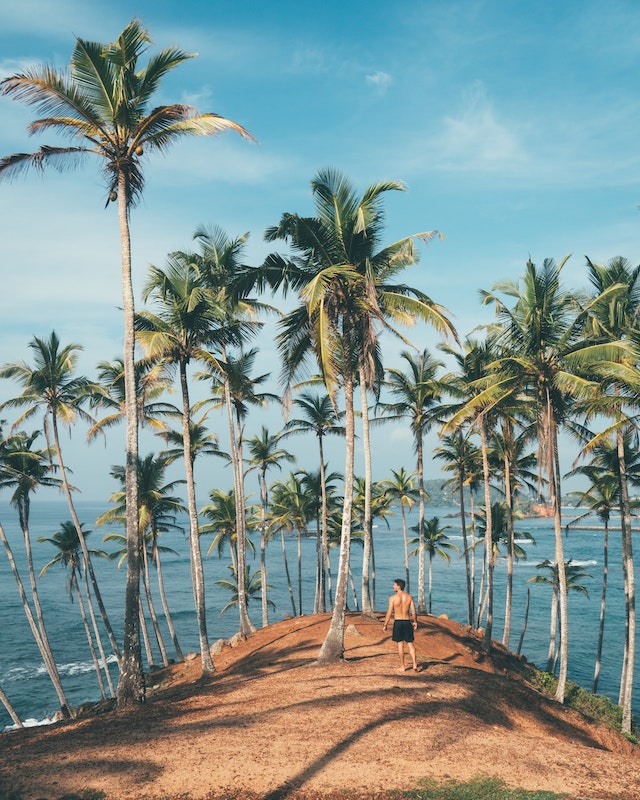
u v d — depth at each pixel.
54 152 15.97
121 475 39.66
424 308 18.89
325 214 19.05
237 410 32.66
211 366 22.86
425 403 35.94
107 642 66.94
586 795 8.67
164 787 8.49
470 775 9.16
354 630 22.06
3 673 54.50
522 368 23.14
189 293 21.92
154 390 30.17
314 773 9.02
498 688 16.66
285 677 16.33
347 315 19.36
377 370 24.12
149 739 10.58
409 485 49.19
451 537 195.00
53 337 31.78
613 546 169.12
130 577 15.33
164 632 74.25
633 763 10.46
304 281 19.81
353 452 18.88
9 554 36.16
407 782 8.81
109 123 16.58
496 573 122.56
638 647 62.81
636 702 45.88
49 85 15.36
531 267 22.19
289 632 25.09
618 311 23.56
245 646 25.30
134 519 15.62
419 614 30.67
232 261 28.94
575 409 24.03
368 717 11.63
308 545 198.62
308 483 49.19
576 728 16.67
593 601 92.19
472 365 31.92
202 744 10.19
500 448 36.81
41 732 12.02
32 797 8.18
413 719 11.67
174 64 16.31
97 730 11.52
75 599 97.06
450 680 15.77
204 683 19.80
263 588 46.09
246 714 12.23
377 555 166.62
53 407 32.19
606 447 34.09
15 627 74.19
